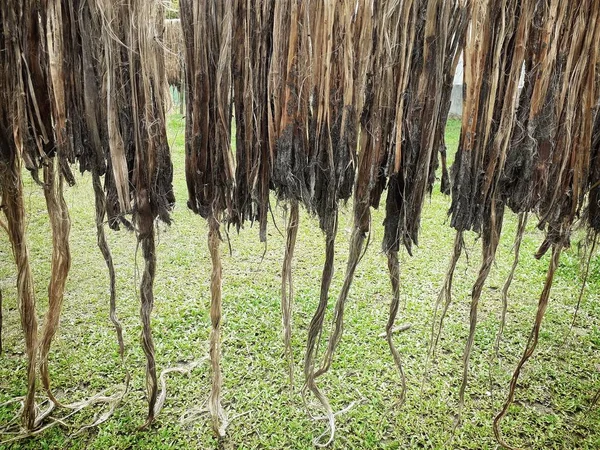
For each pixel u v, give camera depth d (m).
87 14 1.40
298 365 2.77
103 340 2.94
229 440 2.25
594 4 1.34
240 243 4.50
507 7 1.36
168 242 4.42
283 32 1.41
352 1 1.36
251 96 1.49
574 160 1.49
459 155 1.50
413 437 2.27
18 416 2.31
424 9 1.35
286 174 1.51
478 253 4.25
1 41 1.40
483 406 2.49
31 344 2.02
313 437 2.25
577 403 2.50
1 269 3.91
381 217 4.79
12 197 1.73
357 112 1.44
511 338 3.08
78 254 4.12
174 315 3.22
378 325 3.18
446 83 1.41
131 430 2.28
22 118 1.45
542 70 1.40
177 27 1.59
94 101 1.48
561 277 3.86
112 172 1.59
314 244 4.50
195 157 1.55
